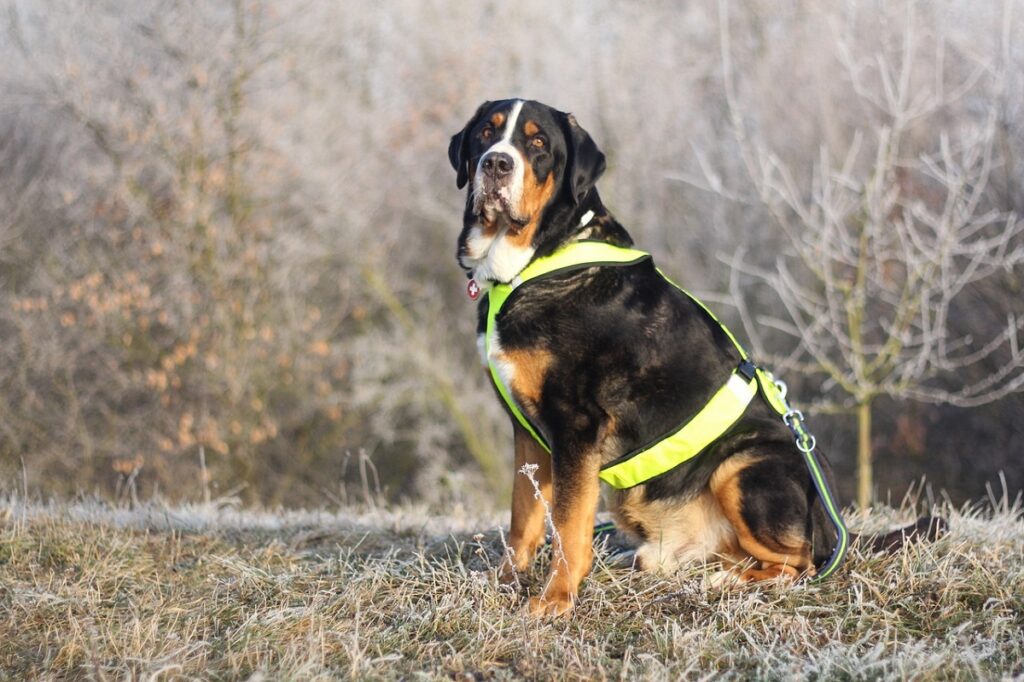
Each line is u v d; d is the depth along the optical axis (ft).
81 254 45.09
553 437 13.98
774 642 12.28
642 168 54.49
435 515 21.56
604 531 16.47
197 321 46.16
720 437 14.55
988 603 13.15
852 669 11.43
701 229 54.80
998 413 44.37
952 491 45.42
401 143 54.49
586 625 13.07
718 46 55.21
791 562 14.21
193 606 13.76
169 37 46.26
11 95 46.03
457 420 51.98
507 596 13.67
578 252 14.46
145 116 45.98
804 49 52.19
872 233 34.83
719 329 15.25
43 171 47.14
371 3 53.72
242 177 47.24
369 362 51.37
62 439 44.70
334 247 51.62
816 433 49.83
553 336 13.99
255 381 47.65
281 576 14.39
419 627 12.73
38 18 46.62
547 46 55.06
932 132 44.91
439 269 57.21
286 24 48.70
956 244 34.55
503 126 15.02
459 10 55.31
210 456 46.60
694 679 11.72
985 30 43.01
